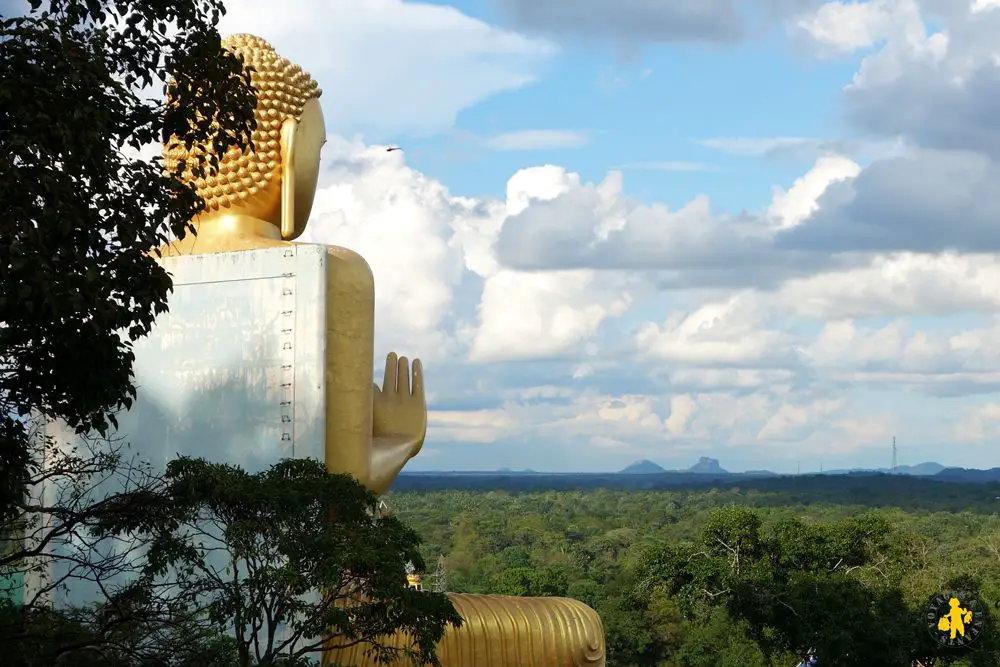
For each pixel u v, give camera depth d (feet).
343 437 53.36
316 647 44.32
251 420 52.80
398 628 50.03
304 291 52.85
